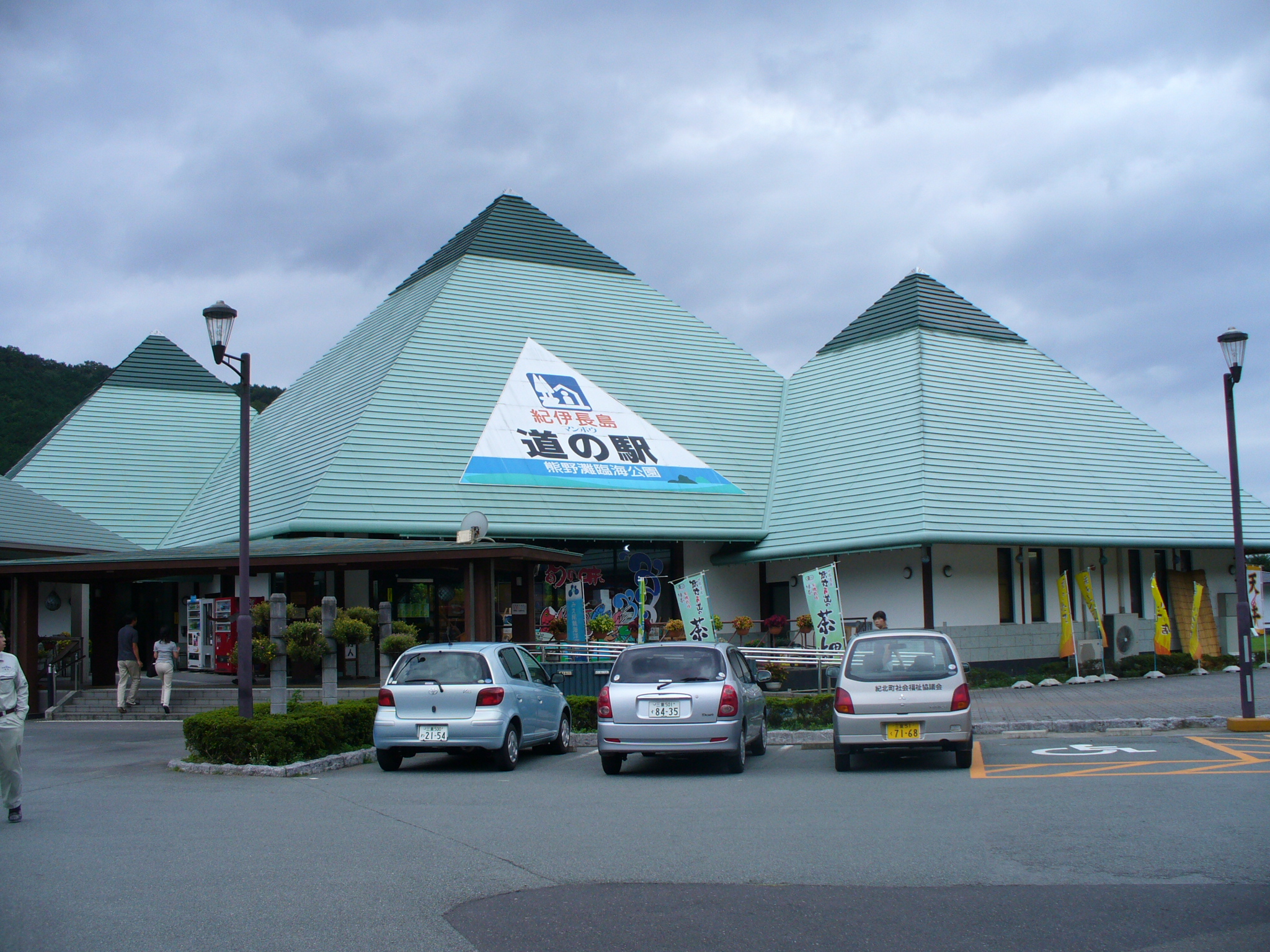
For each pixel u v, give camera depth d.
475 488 26.23
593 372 31.45
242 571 14.70
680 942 5.79
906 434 28.16
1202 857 7.48
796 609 28.94
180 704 22.31
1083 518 27.19
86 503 32.25
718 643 13.80
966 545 26.27
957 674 12.48
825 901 6.54
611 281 35.72
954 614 25.95
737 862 7.59
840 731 12.41
